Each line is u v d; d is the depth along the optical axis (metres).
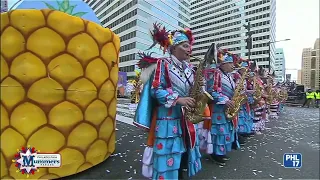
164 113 2.07
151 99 2.13
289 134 4.14
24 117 2.17
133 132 4.86
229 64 3.13
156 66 2.06
